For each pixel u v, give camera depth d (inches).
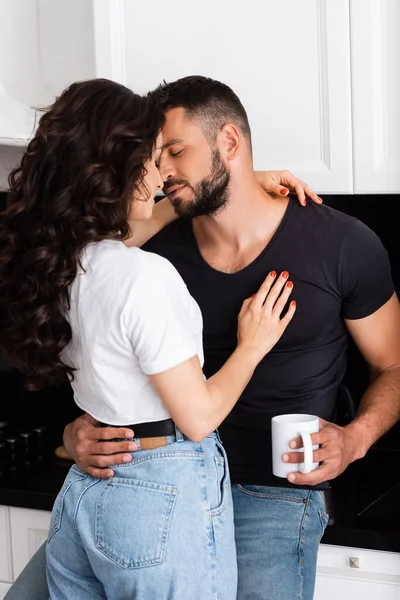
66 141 62.0
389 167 79.4
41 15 95.2
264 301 75.4
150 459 63.9
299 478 70.0
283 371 77.9
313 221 77.4
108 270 61.7
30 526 88.9
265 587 72.5
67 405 110.5
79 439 66.9
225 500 66.9
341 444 72.1
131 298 60.5
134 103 63.6
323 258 76.3
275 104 81.9
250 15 81.6
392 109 78.7
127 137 61.8
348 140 80.1
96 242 62.6
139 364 62.9
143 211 66.0
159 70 85.5
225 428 79.9
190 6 83.5
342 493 87.5
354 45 78.7
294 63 80.7
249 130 78.3
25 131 87.6
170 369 61.1
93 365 63.1
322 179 81.2
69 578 67.4
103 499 63.8
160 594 62.1
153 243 82.0
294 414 74.8
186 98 74.9
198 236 80.2
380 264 77.4
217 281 78.4
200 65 84.0
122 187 62.1
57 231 62.0
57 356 64.4
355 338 80.7
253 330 70.2
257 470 79.0
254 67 82.1
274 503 77.0
